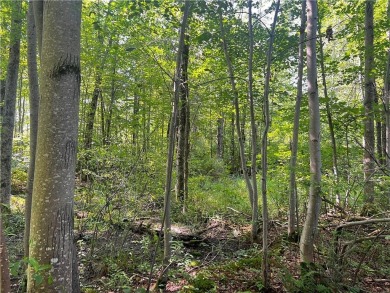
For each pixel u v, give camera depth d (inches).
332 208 280.5
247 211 333.7
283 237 246.1
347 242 171.5
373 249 181.3
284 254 211.9
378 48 305.7
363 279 171.3
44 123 101.3
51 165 100.7
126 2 207.9
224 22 239.6
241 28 245.3
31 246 102.3
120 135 367.6
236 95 258.2
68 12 101.3
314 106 170.9
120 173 241.9
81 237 222.7
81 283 169.0
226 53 246.5
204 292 159.8
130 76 380.2
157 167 290.7
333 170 305.1
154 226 267.3
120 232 244.7
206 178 453.1
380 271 173.9
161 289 159.2
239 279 172.9
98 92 434.3
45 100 101.1
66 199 103.3
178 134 363.9
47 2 101.3
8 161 304.5
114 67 374.6
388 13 317.7
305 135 338.0
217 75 310.5
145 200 257.9
